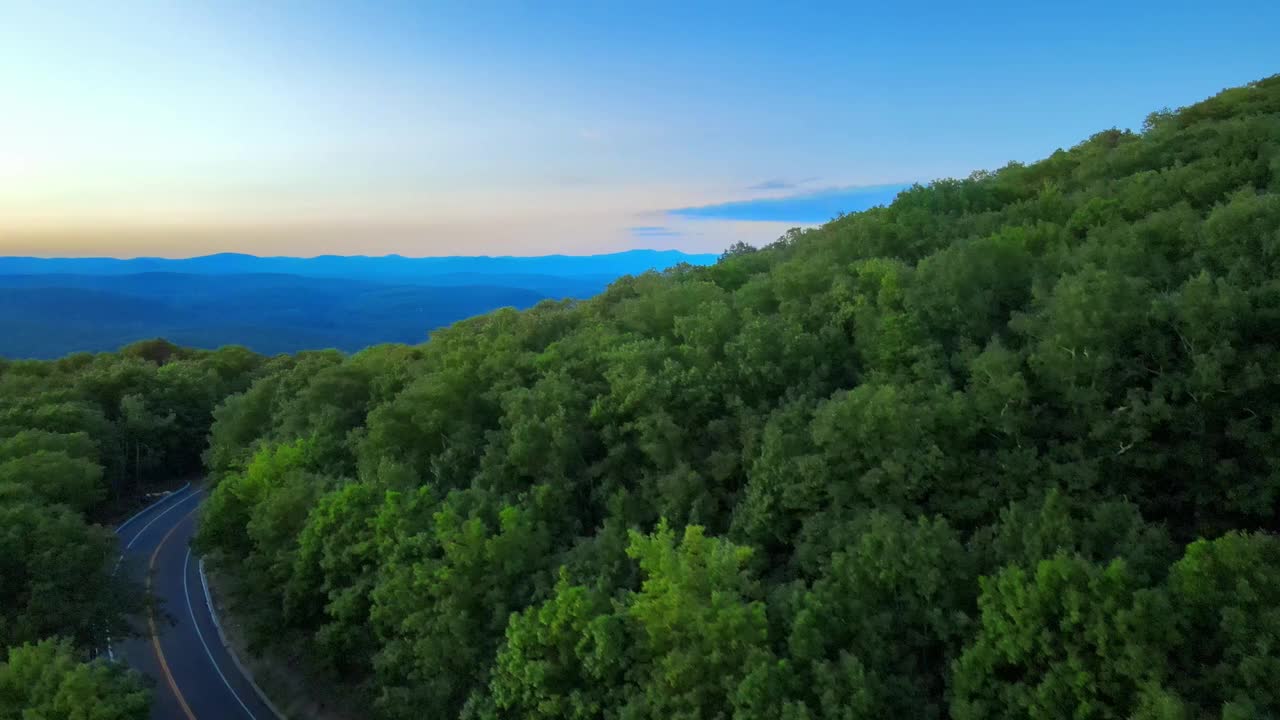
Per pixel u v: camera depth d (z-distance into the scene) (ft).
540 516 140.46
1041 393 123.75
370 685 152.25
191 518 286.87
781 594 102.53
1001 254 160.76
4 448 209.26
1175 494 112.78
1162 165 211.61
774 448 124.06
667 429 144.56
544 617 106.73
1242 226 126.31
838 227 262.06
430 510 142.92
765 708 85.97
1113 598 78.02
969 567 95.71
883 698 86.63
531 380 193.16
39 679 103.71
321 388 220.84
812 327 170.30
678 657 92.07
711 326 171.12
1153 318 117.70
